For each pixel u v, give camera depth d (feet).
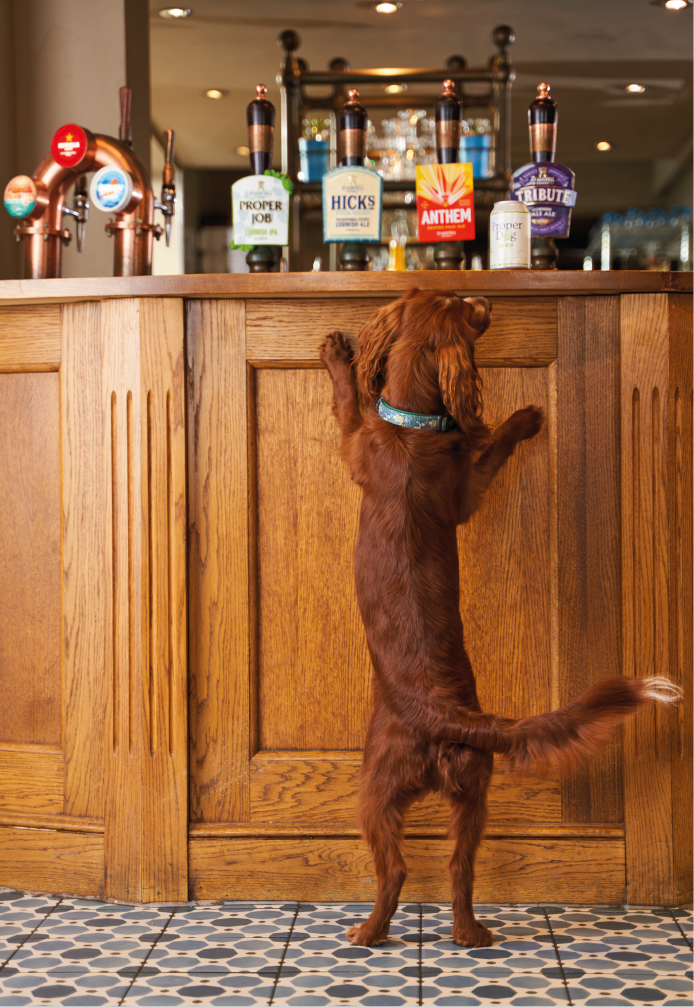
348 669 6.68
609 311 6.54
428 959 5.68
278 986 5.35
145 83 11.31
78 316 6.82
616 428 6.57
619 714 5.35
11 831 6.89
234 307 6.64
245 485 6.66
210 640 6.66
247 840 6.58
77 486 6.83
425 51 17.17
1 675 7.07
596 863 6.50
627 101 19.72
